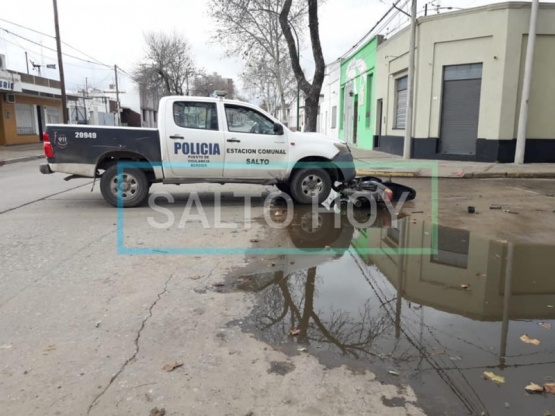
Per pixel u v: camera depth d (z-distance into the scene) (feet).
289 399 8.92
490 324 12.17
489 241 20.07
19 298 13.64
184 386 9.32
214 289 14.49
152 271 16.12
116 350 10.69
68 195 32.48
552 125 49.24
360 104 86.69
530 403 8.76
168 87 162.50
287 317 12.53
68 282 14.98
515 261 17.40
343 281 15.34
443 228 22.52
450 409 8.59
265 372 9.84
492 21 48.32
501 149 49.47
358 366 10.07
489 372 9.81
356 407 8.67
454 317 12.60
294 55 57.52
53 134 25.72
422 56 54.75
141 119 190.29
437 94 54.29
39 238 20.43
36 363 10.12
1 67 93.25
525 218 24.67
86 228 22.41
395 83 65.46
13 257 17.62
